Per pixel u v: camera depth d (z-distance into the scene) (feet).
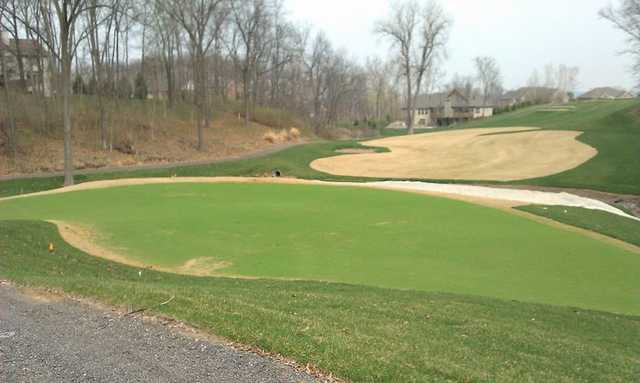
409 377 13.73
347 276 29.73
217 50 157.89
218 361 14.20
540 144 113.60
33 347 14.94
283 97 222.69
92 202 51.93
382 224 42.65
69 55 82.79
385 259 33.14
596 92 424.87
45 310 18.35
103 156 100.22
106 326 16.74
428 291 27.02
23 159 90.43
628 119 130.93
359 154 114.52
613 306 25.96
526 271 31.17
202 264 31.96
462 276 30.04
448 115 327.26
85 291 20.53
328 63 232.12
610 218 50.37
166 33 135.44
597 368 18.28
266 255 33.83
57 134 104.58
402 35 197.47
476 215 47.19
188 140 124.88
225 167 97.40
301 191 59.36
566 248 36.40
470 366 16.07
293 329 16.78
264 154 117.60
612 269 31.81
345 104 299.79
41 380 12.87
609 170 88.02
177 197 54.90
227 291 24.02
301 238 37.96
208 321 17.16
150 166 97.35
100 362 13.97
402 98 367.25
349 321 19.85
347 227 41.37
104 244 36.22
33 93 116.16
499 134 131.44
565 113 173.88
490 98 365.81
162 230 39.93
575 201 65.67
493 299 25.94
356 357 14.69
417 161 105.29
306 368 13.97
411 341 18.03
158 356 14.43
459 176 89.51
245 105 159.12
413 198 55.47
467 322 21.94
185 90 169.58
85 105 121.90
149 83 184.85
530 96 380.37
